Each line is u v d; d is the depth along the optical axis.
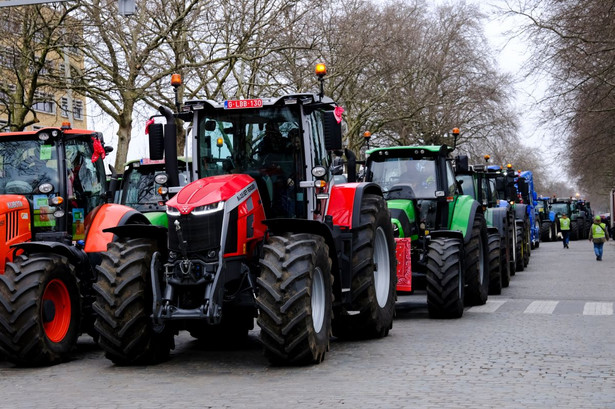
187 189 10.63
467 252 17.02
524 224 30.91
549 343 11.87
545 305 17.39
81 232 12.73
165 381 9.50
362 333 12.71
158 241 10.85
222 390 8.85
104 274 10.40
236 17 32.88
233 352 11.80
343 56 37.62
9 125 29.12
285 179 11.55
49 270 10.93
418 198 16.81
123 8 18.16
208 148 11.68
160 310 10.14
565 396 8.20
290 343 9.98
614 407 7.70
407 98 51.56
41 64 28.56
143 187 19.45
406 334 13.26
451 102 54.69
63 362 11.33
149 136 11.17
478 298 17.33
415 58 50.97
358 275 12.35
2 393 9.02
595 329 13.43
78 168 12.87
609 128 40.84
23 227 11.70
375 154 17.27
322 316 10.64
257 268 10.95
